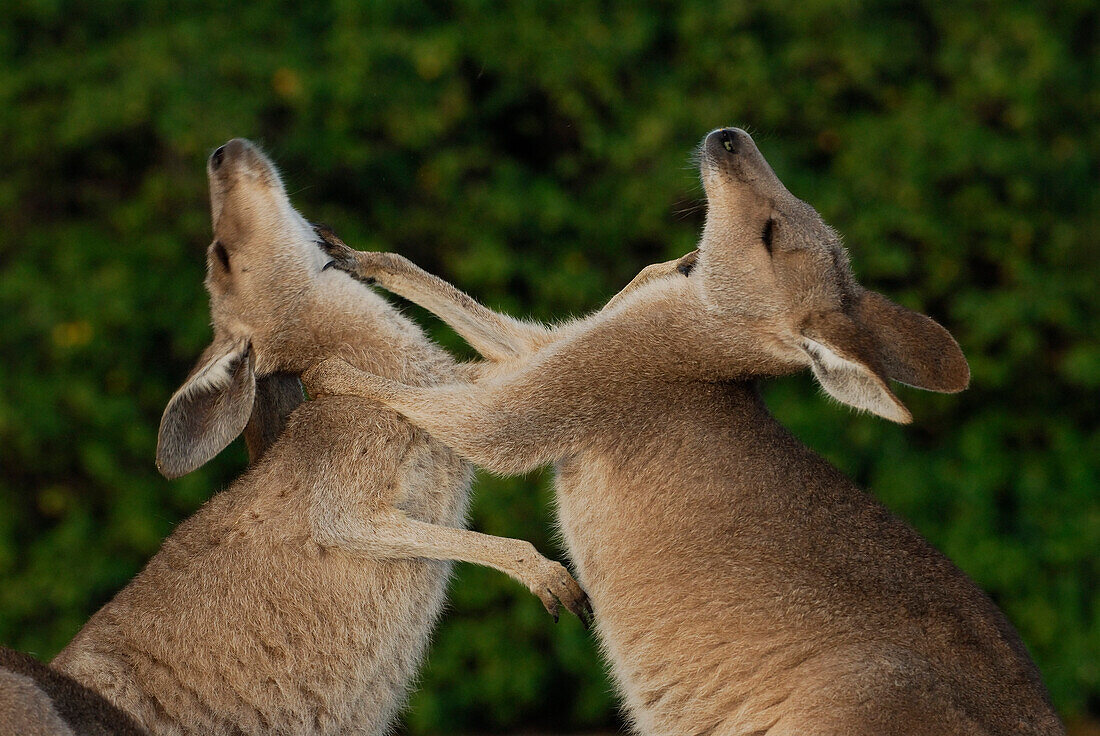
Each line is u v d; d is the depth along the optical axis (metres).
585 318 8.42
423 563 7.91
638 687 7.73
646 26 14.62
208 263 8.35
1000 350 15.14
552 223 14.52
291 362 8.17
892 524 7.64
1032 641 14.35
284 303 8.11
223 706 7.47
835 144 14.94
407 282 8.44
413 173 14.80
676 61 14.98
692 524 7.65
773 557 7.44
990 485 14.61
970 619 7.23
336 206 14.63
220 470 14.27
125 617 7.46
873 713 6.80
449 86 14.48
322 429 7.84
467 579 14.09
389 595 7.84
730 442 7.78
